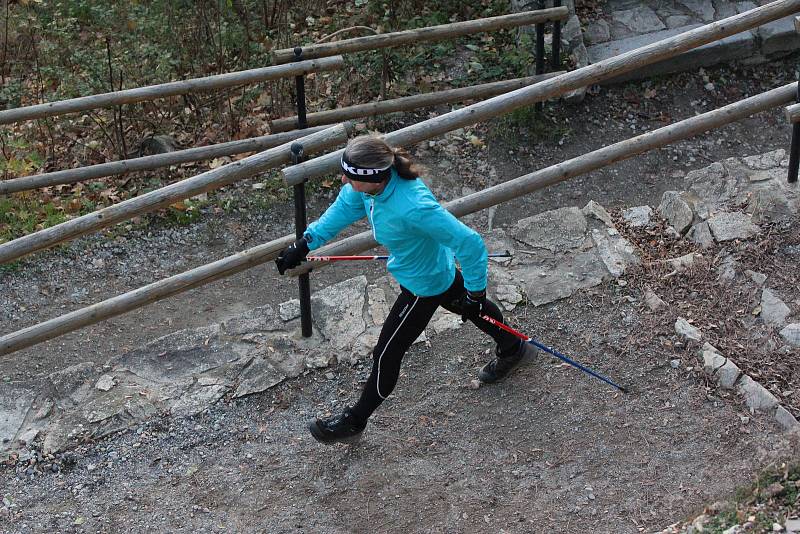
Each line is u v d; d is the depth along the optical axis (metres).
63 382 5.08
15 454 4.65
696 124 5.33
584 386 4.72
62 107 6.00
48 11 8.91
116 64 7.86
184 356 5.19
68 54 8.37
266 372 5.04
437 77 7.57
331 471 4.45
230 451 4.61
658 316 5.00
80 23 8.84
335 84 7.59
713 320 4.92
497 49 7.71
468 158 6.91
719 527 3.60
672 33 7.52
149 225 6.56
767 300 4.94
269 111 7.57
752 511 3.61
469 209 5.11
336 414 4.76
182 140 7.35
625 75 7.19
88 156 7.26
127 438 4.72
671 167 6.60
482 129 7.10
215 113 7.54
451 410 4.71
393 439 4.59
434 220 3.71
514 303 5.29
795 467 3.78
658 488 4.09
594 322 5.09
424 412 4.72
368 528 4.13
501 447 4.48
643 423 4.45
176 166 7.07
